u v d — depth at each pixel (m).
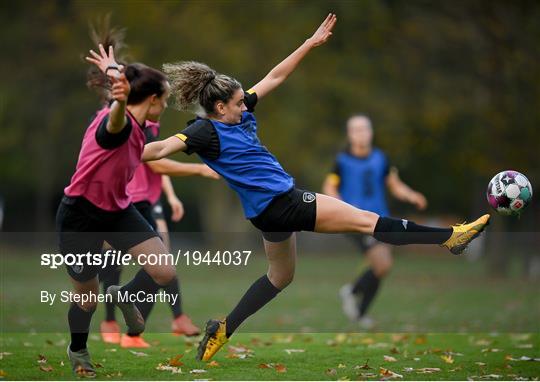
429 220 129.25
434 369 21.56
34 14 86.06
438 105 74.19
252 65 78.31
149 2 74.31
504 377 20.48
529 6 69.00
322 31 22.92
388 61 75.62
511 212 21.69
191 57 76.94
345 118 82.69
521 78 69.44
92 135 19.20
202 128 20.28
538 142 69.12
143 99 19.14
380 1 75.06
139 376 20.20
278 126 80.62
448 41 73.19
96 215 19.41
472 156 70.75
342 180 37.47
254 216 20.64
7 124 94.00
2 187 128.75
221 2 78.56
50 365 22.00
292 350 25.34
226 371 21.05
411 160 105.69
